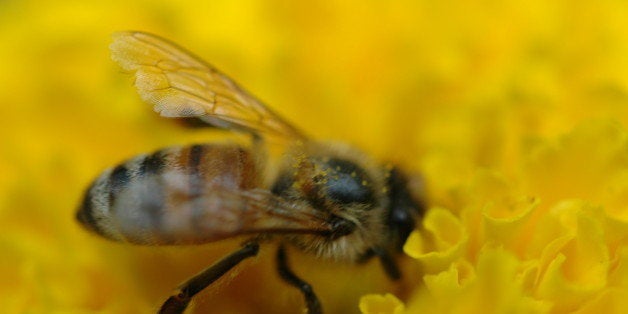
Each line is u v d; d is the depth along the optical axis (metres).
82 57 0.09
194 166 0.08
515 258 0.08
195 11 0.09
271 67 0.09
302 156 0.08
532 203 0.08
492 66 0.09
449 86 0.09
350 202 0.08
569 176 0.08
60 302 0.08
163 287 0.08
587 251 0.08
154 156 0.08
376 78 0.09
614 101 0.08
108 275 0.08
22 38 0.09
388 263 0.08
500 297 0.08
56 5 0.09
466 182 0.08
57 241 0.08
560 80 0.09
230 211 0.08
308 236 0.08
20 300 0.08
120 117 0.09
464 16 0.09
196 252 0.08
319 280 0.08
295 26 0.09
